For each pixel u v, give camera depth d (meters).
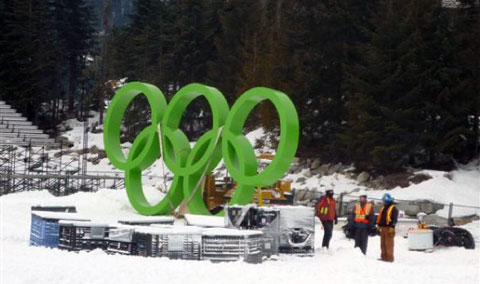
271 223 16.83
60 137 58.94
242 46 52.50
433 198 31.44
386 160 35.38
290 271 13.76
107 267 13.34
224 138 22.19
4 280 11.93
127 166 25.20
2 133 53.28
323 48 40.97
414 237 20.08
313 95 40.97
